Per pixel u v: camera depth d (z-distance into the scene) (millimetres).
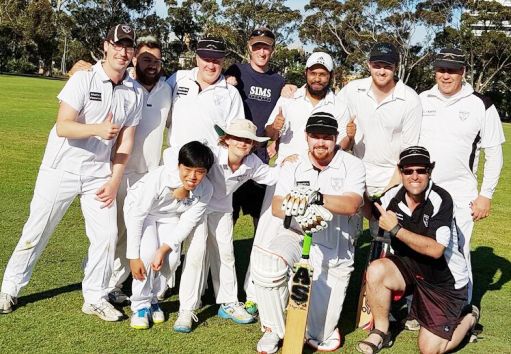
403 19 48688
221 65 4848
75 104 4168
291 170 4371
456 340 4266
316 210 3846
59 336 4023
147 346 3994
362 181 4273
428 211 4141
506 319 4988
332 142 4180
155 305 4520
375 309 4297
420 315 4258
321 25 51156
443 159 4926
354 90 5059
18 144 12133
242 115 5016
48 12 60562
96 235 4398
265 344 4047
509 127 36281
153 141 4855
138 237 4246
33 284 4914
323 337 4270
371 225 4785
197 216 4266
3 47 60094
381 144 5012
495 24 49281
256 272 4070
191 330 4344
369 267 4246
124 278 4879
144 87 4789
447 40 49000
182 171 4055
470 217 4945
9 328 4082
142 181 4379
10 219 6680
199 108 4805
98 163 4375
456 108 4898
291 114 4941
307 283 3920
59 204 4348
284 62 51031
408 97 4852
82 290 4652
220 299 4656
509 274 6324
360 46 50094
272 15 50625
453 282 4207
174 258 4441
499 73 50562
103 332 4152
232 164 4391
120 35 4164
